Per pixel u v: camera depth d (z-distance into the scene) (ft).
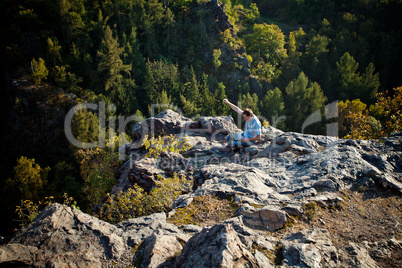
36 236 12.10
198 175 20.42
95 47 188.65
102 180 35.53
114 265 10.78
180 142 31.42
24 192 104.53
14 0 167.53
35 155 138.31
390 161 18.40
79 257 10.93
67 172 123.34
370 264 10.39
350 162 18.25
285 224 13.23
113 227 13.30
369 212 14.14
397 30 289.12
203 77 200.34
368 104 212.23
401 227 12.71
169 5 242.58
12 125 142.20
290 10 331.36
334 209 14.43
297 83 196.03
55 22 177.06
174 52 225.76
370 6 311.06
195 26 224.53
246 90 213.25
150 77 185.47
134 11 212.64
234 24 283.18
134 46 201.05
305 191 15.90
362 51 260.01
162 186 21.09
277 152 23.25
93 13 199.21
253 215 13.76
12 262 10.41
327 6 316.81
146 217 14.65
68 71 167.43
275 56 248.32
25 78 150.30
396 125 37.76
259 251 10.62
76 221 13.23
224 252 9.17
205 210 15.03
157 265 10.48
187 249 10.46
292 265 10.00
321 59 246.47
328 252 10.85
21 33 164.25
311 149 22.18
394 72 264.52
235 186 16.85
